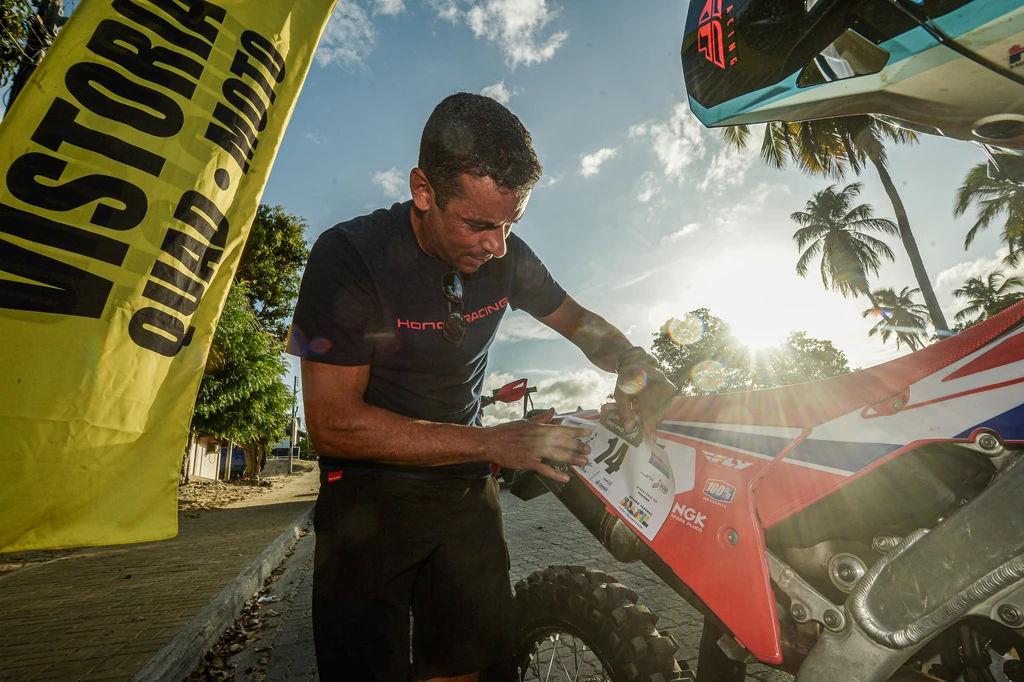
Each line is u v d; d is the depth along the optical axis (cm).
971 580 90
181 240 213
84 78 204
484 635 151
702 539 118
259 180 247
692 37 116
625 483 139
